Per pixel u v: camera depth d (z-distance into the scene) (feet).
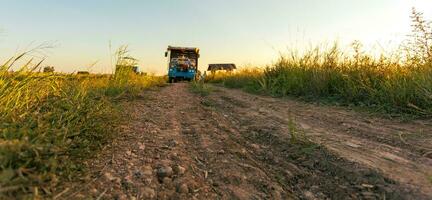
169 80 83.76
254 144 10.78
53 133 7.44
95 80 23.39
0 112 8.36
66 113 9.05
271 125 13.57
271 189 7.25
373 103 19.13
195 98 26.58
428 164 8.50
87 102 11.17
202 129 12.94
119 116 12.95
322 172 8.24
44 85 11.03
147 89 36.86
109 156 8.77
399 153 9.51
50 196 6.03
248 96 27.68
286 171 8.30
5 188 5.06
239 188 7.23
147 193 6.70
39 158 6.09
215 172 8.09
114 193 6.57
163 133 11.94
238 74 47.73
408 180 7.41
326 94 23.73
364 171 8.02
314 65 27.20
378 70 21.63
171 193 6.81
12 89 9.40
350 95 21.04
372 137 11.52
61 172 6.76
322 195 7.04
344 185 7.45
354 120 14.98
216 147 10.25
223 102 22.95
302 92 25.99
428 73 16.89
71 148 7.70
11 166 5.82
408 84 17.63
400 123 14.12
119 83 25.80
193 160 8.90
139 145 10.02
